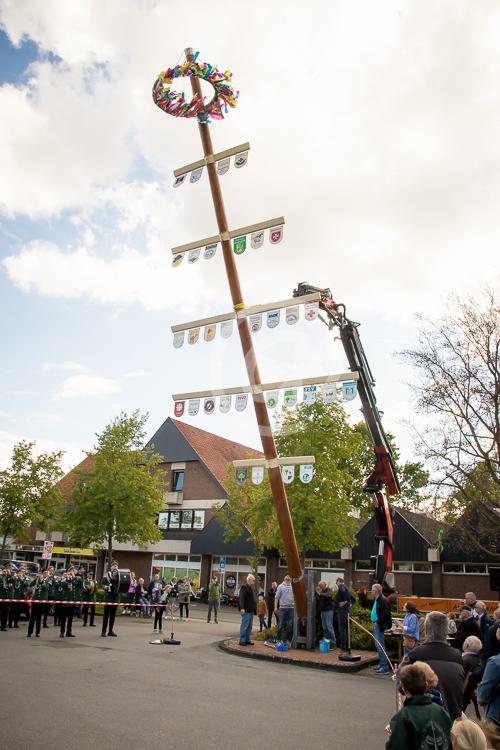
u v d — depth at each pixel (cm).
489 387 2259
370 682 1048
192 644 1430
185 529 3744
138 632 1644
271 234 1445
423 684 385
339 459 2383
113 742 594
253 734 661
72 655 1128
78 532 2677
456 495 2275
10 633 1450
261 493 2438
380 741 667
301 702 844
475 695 736
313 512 2200
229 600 3328
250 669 1107
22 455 2920
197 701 803
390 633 1181
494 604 1648
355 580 3192
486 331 2269
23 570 1770
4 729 613
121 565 3956
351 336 1539
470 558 2925
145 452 2917
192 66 1530
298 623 1388
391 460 1547
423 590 3062
